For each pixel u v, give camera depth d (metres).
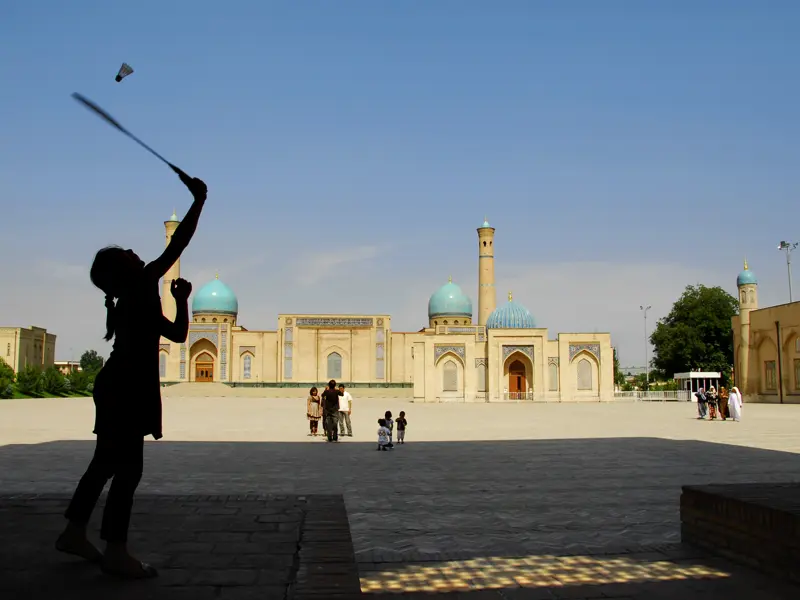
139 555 4.30
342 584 3.72
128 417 3.80
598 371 45.25
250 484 8.88
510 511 7.08
